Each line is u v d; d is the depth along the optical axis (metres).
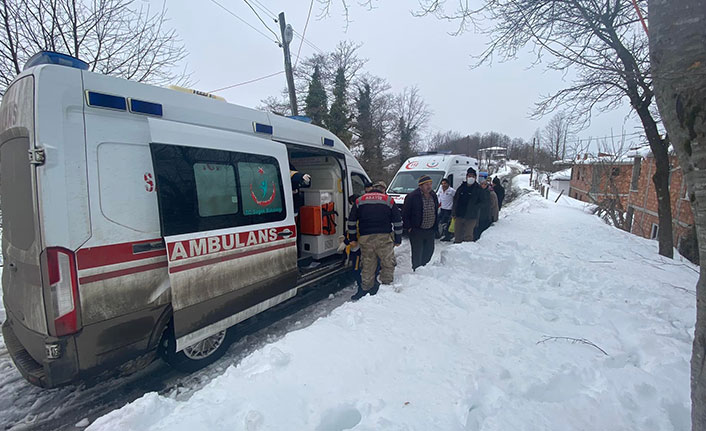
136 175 2.53
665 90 1.29
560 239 7.61
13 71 5.77
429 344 2.55
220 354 3.29
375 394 1.94
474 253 5.25
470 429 1.71
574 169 33.41
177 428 1.57
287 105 30.33
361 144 32.22
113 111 2.45
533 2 5.10
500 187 10.70
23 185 2.29
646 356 2.56
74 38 6.09
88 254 2.27
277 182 3.73
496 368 2.26
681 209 11.98
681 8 1.18
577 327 3.06
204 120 3.06
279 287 3.72
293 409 1.77
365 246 4.44
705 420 1.31
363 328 2.69
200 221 2.88
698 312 1.35
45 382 2.21
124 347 2.48
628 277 4.60
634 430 1.77
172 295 2.65
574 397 2.04
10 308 2.67
